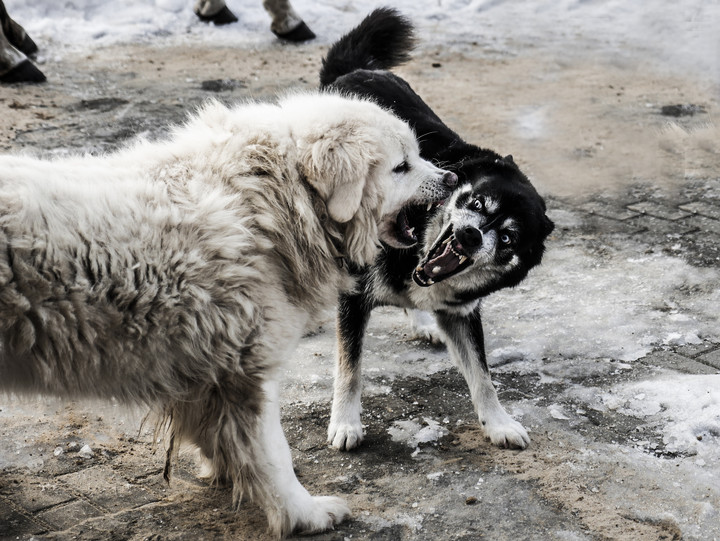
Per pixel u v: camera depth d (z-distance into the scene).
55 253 2.27
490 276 3.34
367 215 2.78
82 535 2.69
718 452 3.22
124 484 2.99
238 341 2.56
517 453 3.25
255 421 2.64
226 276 2.52
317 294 2.85
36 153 5.79
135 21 9.63
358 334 3.35
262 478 2.65
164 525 2.77
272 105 2.92
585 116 7.43
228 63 8.44
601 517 2.85
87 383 2.48
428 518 2.84
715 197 5.93
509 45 9.66
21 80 7.42
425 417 3.53
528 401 3.62
